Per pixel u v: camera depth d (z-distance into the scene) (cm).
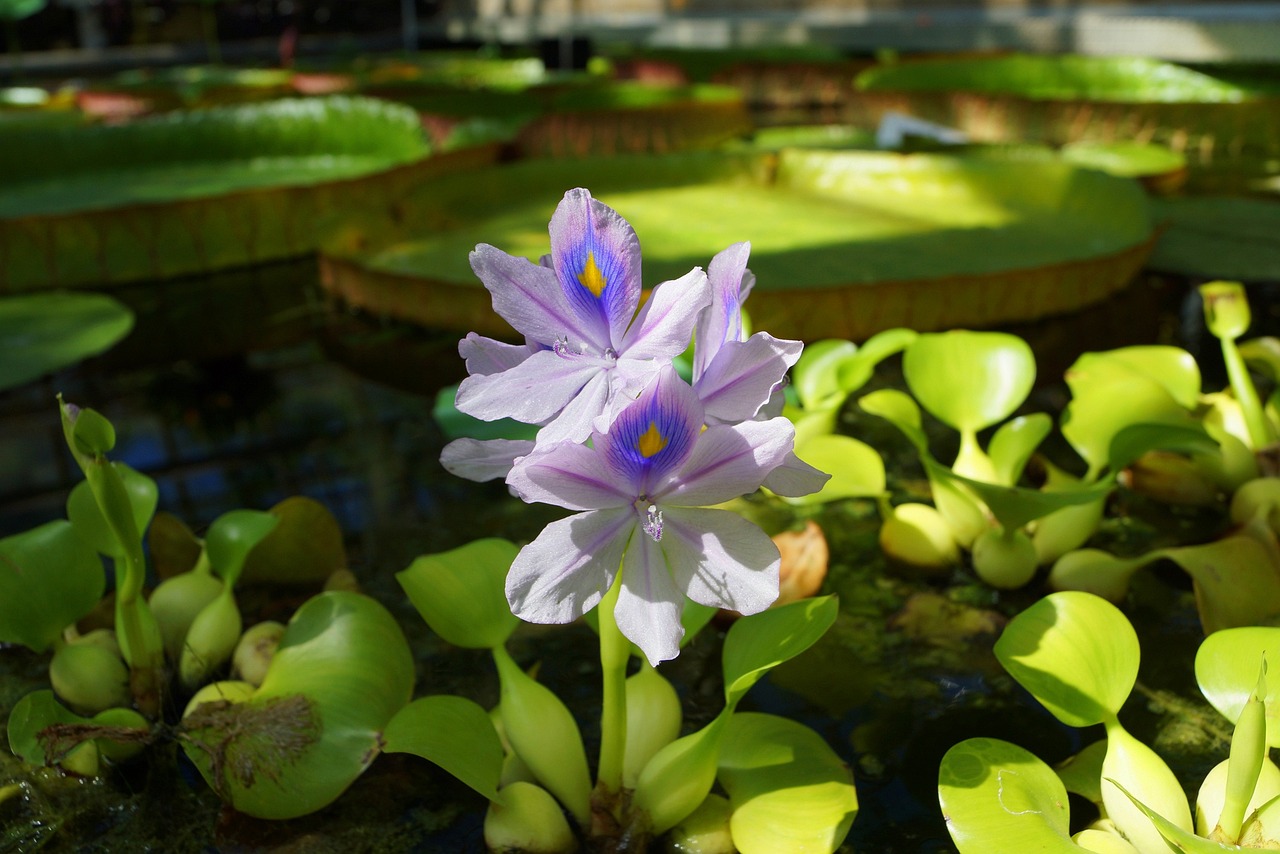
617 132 146
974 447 48
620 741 32
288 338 78
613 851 32
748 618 34
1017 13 228
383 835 34
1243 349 53
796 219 101
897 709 39
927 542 46
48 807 36
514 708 34
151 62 434
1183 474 50
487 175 113
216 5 509
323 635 37
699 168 121
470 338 27
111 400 68
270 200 101
